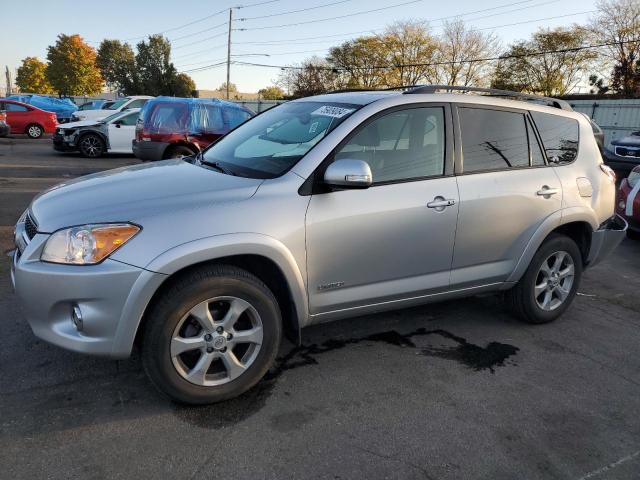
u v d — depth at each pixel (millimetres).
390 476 2410
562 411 3002
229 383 2889
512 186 3721
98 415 2760
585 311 4582
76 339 2572
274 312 2945
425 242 3383
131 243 2539
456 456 2570
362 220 3102
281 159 3162
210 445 2564
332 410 2902
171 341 2678
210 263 2785
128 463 2414
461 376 3346
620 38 42000
